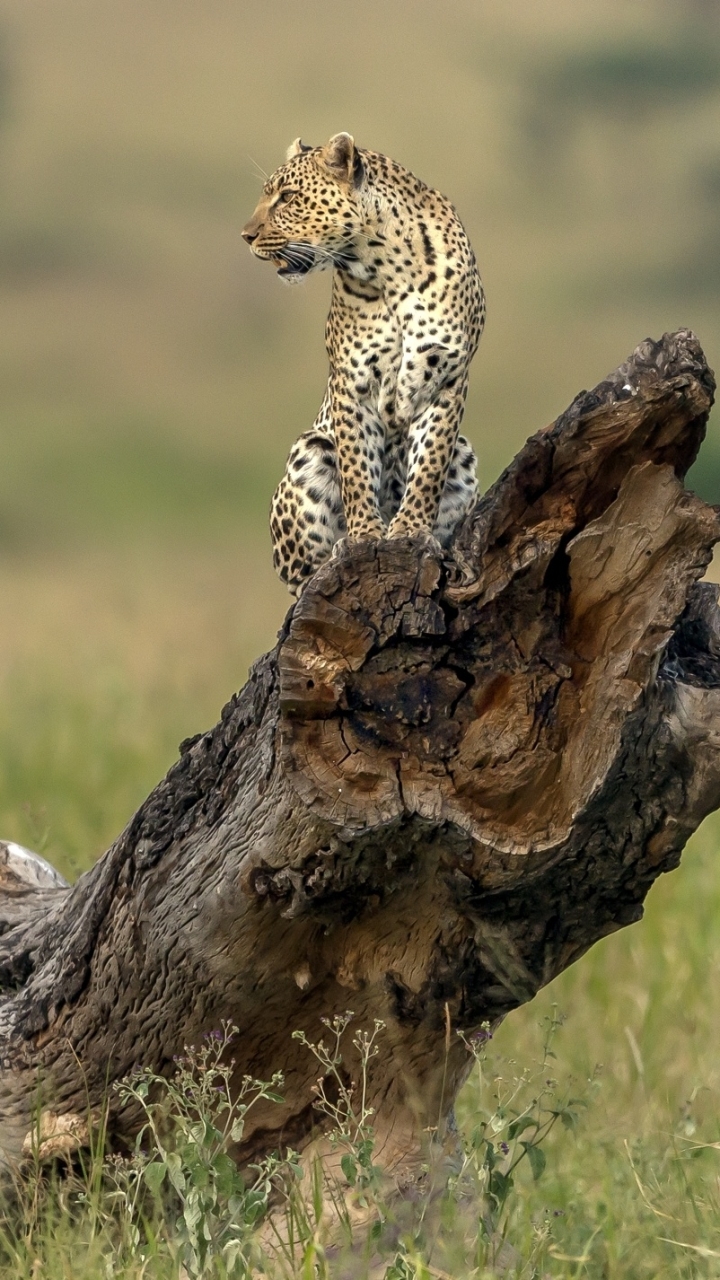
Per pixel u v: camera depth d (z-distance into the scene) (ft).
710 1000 72.59
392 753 45.83
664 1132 57.98
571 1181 55.11
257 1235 49.57
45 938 59.11
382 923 48.88
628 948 78.74
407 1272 45.60
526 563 44.86
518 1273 47.14
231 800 49.24
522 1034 68.85
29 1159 53.72
